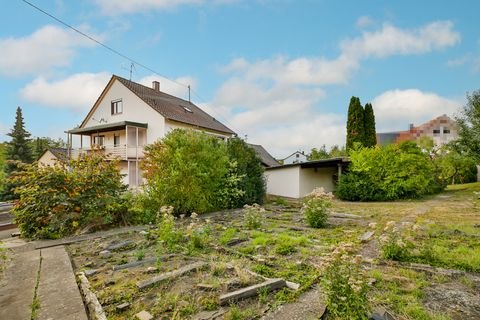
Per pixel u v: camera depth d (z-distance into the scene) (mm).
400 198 13750
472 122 15531
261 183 13336
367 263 4039
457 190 17172
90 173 7953
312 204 7227
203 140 10469
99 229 7449
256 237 5805
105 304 2893
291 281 3367
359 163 14336
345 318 2318
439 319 2443
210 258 4340
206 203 10031
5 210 11500
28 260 4598
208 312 2662
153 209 8797
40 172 7426
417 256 4219
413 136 14945
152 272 3791
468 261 3908
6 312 2717
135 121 17141
